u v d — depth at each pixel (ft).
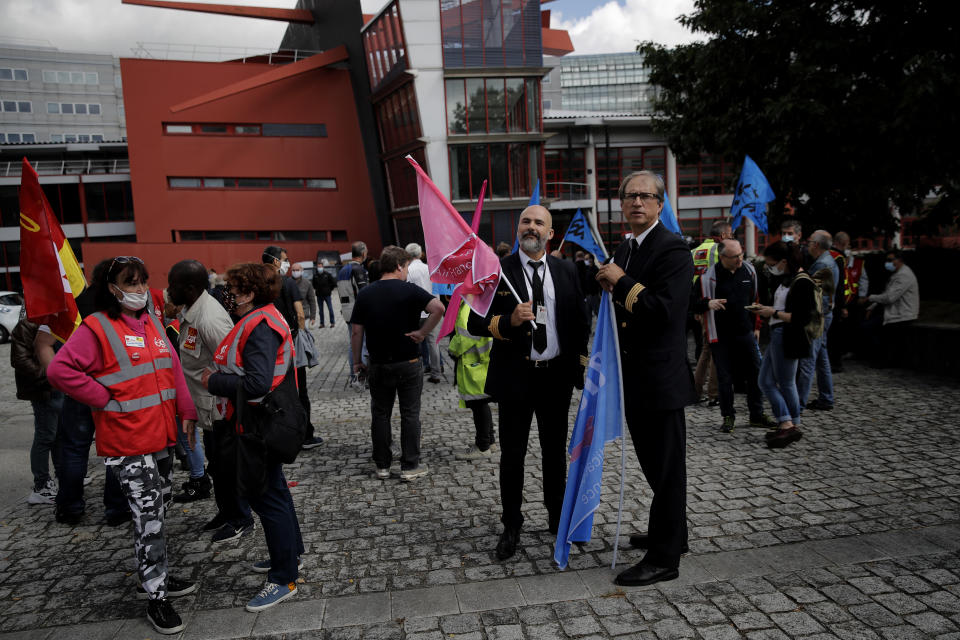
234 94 108.17
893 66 33.86
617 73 274.36
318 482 16.39
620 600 10.00
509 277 11.82
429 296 15.85
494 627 9.41
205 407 13.04
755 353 19.29
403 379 15.99
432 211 11.69
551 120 122.52
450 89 92.07
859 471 15.38
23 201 11.97
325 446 19.76
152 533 9.86
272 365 9.94
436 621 9.64
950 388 23.76
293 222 114.73
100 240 123.75
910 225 37.06
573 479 11.09
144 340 10.23
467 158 93.76
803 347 16.98
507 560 11.59
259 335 9.96
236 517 13.25
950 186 32.40
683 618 9.44
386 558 11.89
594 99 274.77
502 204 94.94
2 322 56.85
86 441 14.42
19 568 12.24
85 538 13.66
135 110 108.17
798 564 10.89
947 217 35.29
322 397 27.50
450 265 11.75
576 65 274.16
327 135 115.85
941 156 31.89
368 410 24.57
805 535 12.03
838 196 38.37
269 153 113.60
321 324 55.16
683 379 10.46
